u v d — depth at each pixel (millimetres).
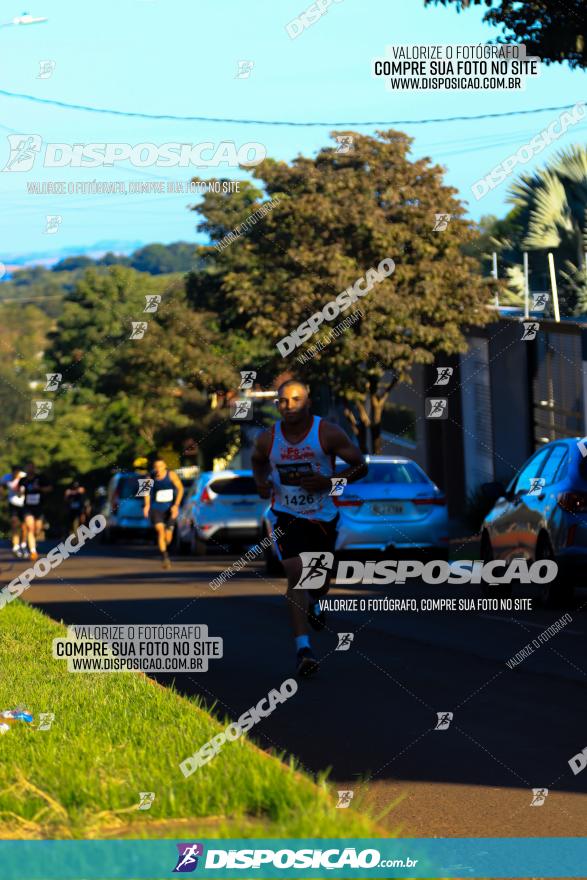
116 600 20656
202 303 38500
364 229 33812
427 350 36000
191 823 6793
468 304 35031
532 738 9664
